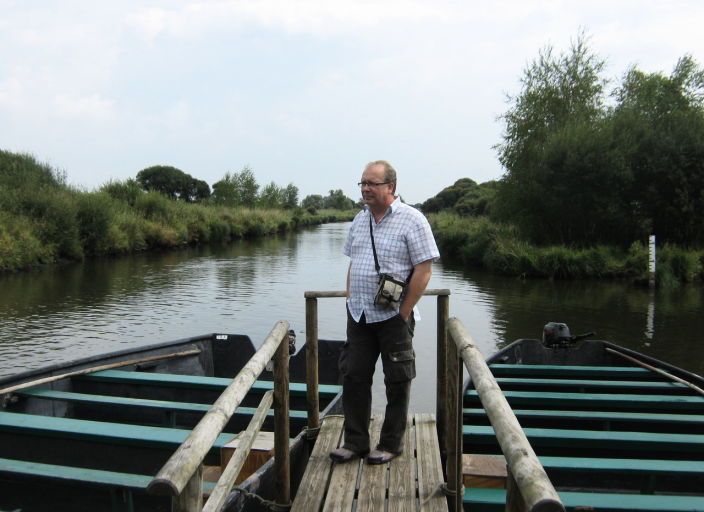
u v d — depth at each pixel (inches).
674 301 598.5
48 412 197.0
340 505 113.6
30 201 934.4
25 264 843.4
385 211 124.3
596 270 776.9
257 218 1898.4
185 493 59.3
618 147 875.4
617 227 906.7
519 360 276.8
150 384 209.2
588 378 247.1
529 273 806.5
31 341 390.9
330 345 260.5
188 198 2770.7
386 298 119.6
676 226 876.6
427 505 112.5
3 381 183.6
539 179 936.3
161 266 905.5
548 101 1016.2
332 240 1688.0
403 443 137.6
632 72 1029.8
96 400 182.4
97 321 460.8
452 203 2235.5
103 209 1058.1
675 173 854.5
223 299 574.2
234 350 271.3
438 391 152.6
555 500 44.5
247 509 113.8
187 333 419.2
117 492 128.0
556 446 163.5
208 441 62.0
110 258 1038.4
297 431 185.6
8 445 160.4
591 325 470.3
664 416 183.5
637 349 389.7
